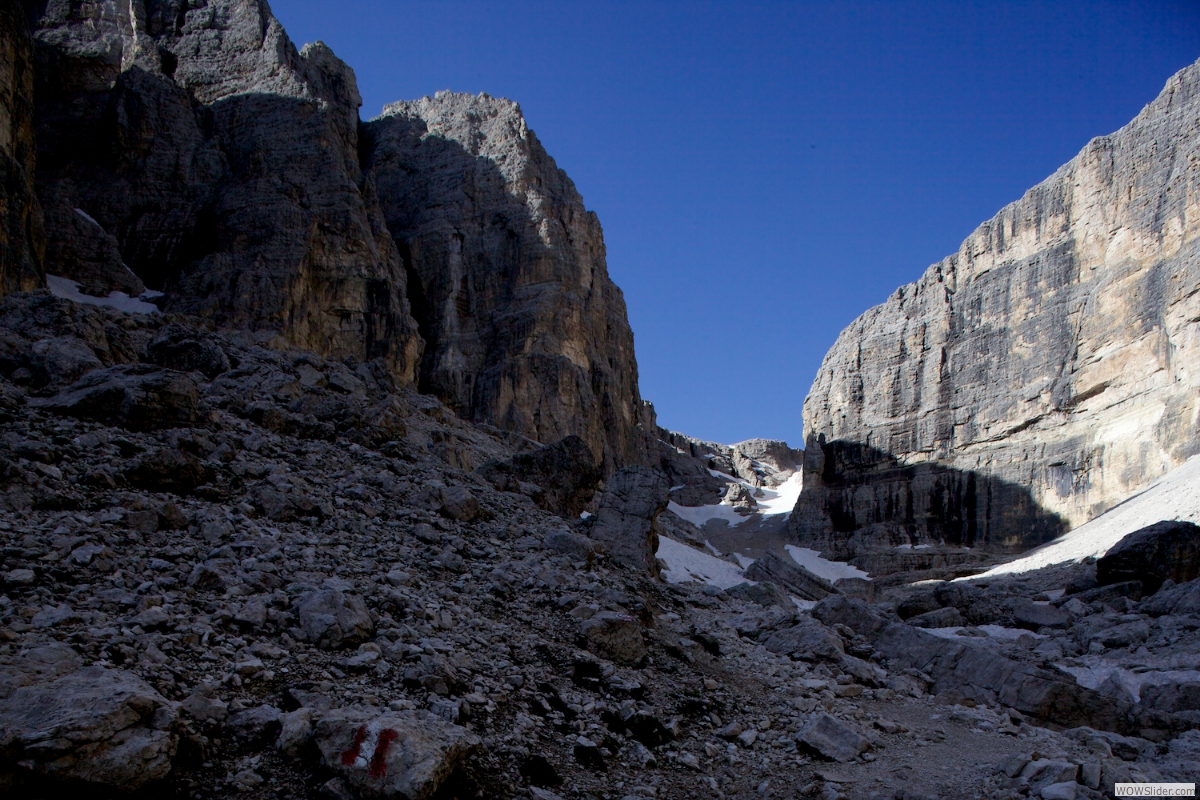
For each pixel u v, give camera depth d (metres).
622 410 95.31
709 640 16.22
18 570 9.52
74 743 6.29
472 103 105.88
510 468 29.97
